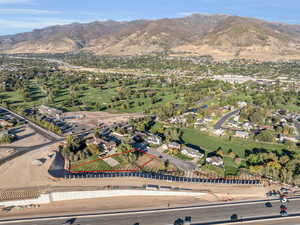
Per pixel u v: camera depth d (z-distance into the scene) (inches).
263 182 4256.9
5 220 3297.2
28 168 4520.2
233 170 4670.3
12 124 6683.1
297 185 4165.8
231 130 6515.8
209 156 5206.7
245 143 5871.1
